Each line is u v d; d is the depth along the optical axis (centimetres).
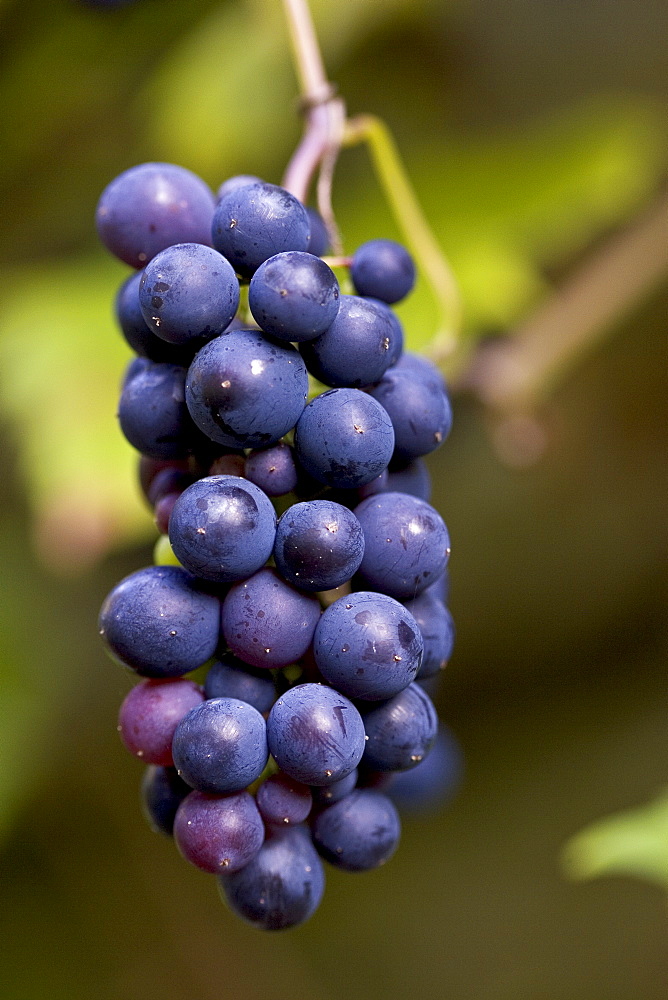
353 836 50
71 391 78
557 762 126
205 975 114
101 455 76
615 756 123
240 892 50
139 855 112
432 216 84
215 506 48
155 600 48
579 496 123
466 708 129
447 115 97
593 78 103
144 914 113
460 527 123
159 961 113
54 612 101
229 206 49
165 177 50
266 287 48
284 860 49
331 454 48
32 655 98
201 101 86
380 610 48
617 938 120
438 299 76
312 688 48
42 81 89
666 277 94
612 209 86
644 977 117
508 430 81
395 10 87
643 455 121
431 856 128
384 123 95
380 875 128
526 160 86
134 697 49
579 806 123
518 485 122
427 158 89
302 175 54
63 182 93
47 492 76
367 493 50
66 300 84
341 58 91
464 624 126
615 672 126
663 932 119
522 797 126
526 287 81
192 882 115
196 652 49
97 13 83
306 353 49
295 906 50
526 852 124
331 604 49
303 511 48
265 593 48
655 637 125
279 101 86
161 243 50
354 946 124
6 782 92
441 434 50
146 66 91
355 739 48
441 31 93
